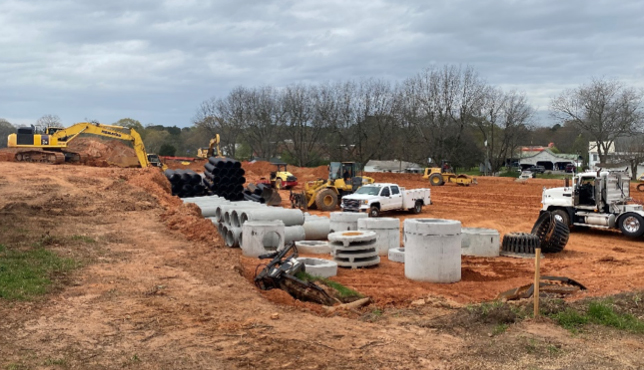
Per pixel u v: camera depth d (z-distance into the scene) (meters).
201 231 15.80
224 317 8.80
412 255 13.23
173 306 9.29
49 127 39.19
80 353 7.09
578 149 105.19
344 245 14.58
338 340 7.88
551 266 15.43
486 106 81.25
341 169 32.62
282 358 7.03
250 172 60.06
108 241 14.62
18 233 14.48
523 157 115.50
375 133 80.81
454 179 53.66
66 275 11.02
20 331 7.86
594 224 21.98
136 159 40.59
